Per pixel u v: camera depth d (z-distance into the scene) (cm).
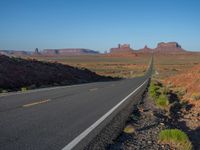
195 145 1023
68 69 5097
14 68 3334
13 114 1223
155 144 897
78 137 870
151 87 3142
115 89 2830
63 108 1435
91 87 2995
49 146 766
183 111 1872
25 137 850
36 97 1891
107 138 893
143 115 1459
